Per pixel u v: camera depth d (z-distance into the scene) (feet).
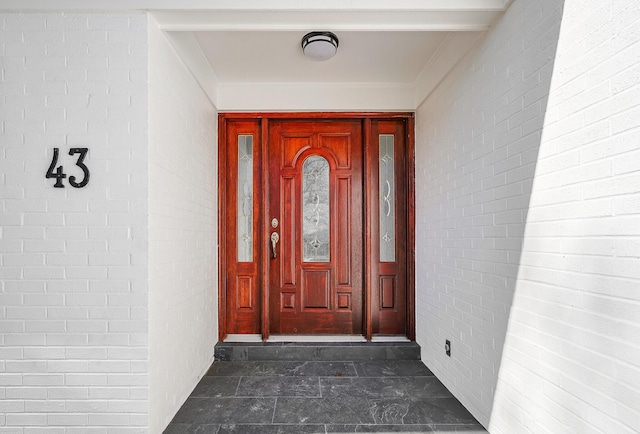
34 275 5.92
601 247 4.04
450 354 7.97
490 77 6.41
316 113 10.41
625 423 3.71
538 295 5.08
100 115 6.00
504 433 5.85
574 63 4.46
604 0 4.02
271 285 10.69
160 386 6.40
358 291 10.76
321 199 10.82
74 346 5.92
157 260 6.33
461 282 7.45
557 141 4.74
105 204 5.97
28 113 5.97
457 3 6.00
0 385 5.90
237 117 10.48
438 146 8.74
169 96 6.93
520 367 5.46
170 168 6.97
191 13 6.11
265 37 7.79
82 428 5.90
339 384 8.29
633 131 3.67
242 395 7.76
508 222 5.82
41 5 5.88
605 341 3.97
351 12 6.16
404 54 8.64
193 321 8.21
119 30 6.02
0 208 5.93
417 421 6.73
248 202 10.78
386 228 10.79
